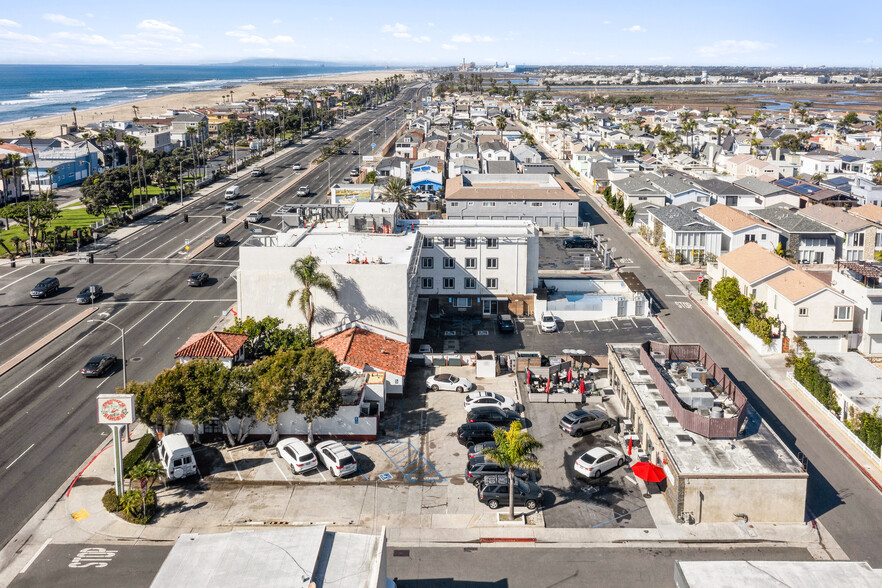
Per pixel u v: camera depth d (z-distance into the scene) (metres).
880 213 114.62
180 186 150.38
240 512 43.72
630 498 45.72
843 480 48.00
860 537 41.47
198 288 91.00
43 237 109.94
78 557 39.34
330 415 50.34
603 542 41.00
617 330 79.38
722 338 76.31
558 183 140.38
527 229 86.56
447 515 43.66
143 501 43.03
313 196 152.00
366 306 66.25
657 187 137.75
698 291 93.25
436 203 141.75
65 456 50.38
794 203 133.88
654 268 105.06
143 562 38.94
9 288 90.38
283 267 68.94
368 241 76.44
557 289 91.31
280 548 32.19
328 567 31.22
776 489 42.47
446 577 37.84
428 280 84.94
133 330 75.75
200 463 49.69
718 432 46.84
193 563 31.16
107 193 130.50
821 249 105.44
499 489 44.25
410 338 69.75
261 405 48.34
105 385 62.16
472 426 52.72
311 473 48.50
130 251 108.94
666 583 37.38
